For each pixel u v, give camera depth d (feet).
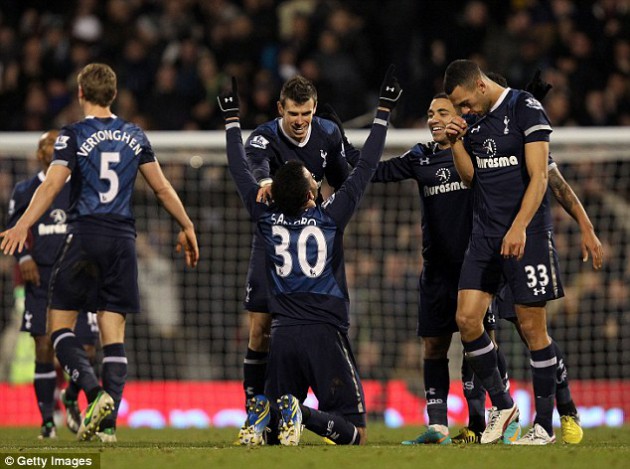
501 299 73.26
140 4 171.01
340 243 67.77
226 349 140.36
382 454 58.75
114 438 76.38
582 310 132.36
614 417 120.67
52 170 72.43
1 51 168.86
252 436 65.10
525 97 67.97
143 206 141.08
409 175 75.36
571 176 140.05
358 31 166.61
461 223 73.46
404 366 131.34
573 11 164.25
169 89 156.87
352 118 156.25
